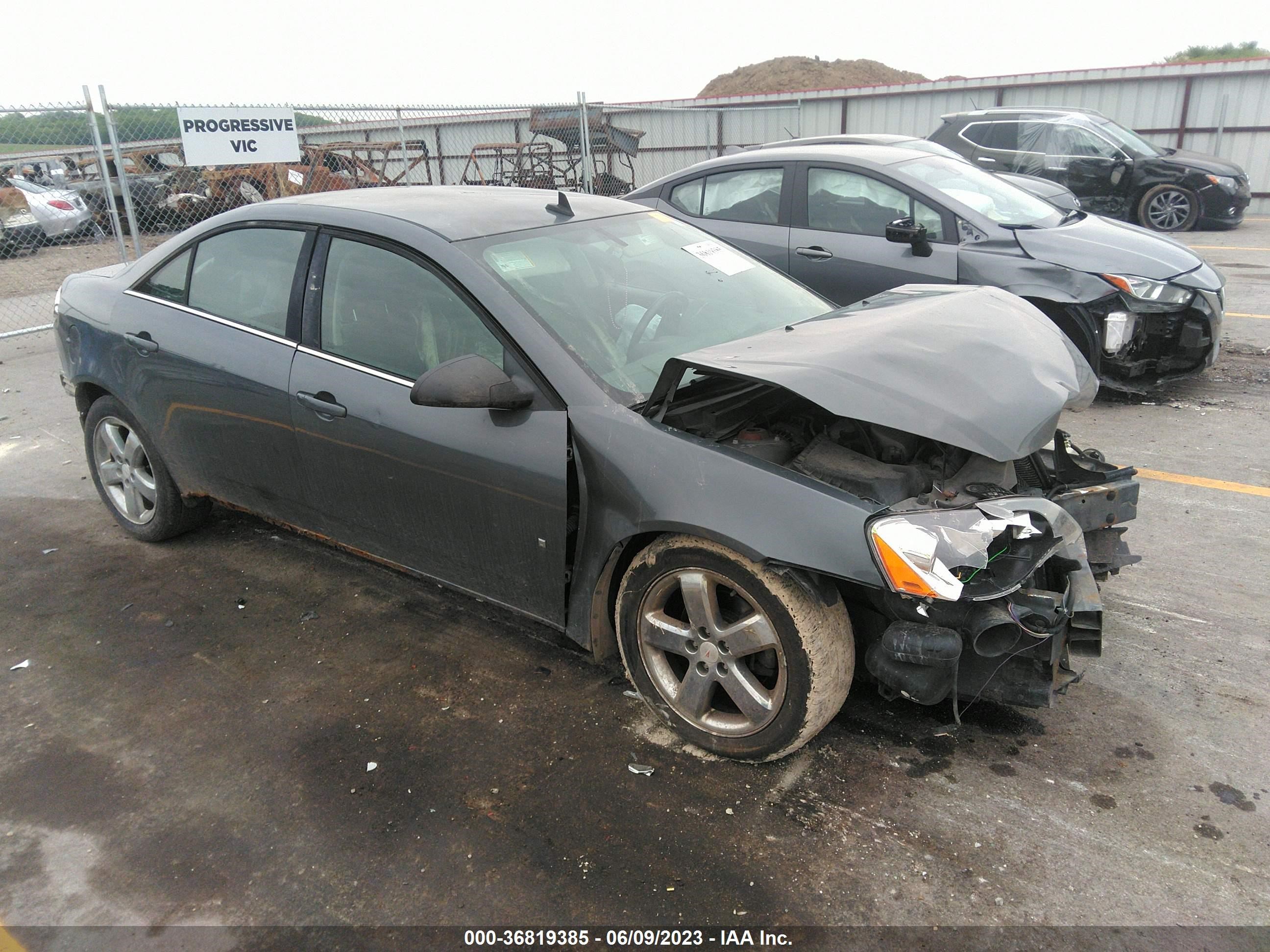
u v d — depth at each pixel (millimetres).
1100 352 5719
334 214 3303
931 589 2229
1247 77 15188
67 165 10883
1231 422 5566
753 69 33438
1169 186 12672
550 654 3346
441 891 2279
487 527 2895
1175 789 2521
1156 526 4188
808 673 2443
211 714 3051
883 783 2592
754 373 2428
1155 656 3158
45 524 4641
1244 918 2098
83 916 2250
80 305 4129
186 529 4336
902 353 2670
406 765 2756
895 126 17812
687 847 2383
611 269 3254
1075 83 16500
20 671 3344
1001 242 5734
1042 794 2525
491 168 16469
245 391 3416
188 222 11234
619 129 14523
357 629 3568
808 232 6352
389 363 3068
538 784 2648
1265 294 9062
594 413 2664
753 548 2375
